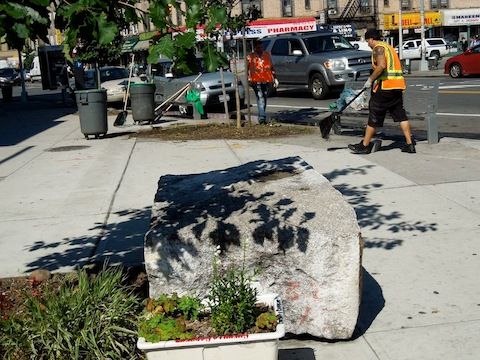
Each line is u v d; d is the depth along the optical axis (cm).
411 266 536
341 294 401
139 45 1756
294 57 2330
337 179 868
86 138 1455
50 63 3806
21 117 2261
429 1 6188
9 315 395
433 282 501
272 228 400
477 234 608
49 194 887
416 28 6081
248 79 1490
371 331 428
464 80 2656
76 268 570
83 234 683
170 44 308
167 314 344
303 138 1252
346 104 1146
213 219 414
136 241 646
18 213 789
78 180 973
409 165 925
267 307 352
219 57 317
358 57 2212
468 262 538
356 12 5944
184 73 326
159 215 432
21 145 1431
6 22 295
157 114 1733
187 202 450
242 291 337
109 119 1920
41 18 299
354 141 1168
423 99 1059
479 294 475
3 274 564
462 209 694
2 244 662
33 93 4572
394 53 992
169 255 401
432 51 5241
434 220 661
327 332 409
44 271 542
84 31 302
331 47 2328
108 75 2652
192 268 402
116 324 365
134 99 1622
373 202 743
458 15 6178
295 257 399
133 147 1283
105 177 983
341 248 396
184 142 1306
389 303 468
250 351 320
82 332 352
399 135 1202
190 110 1856
